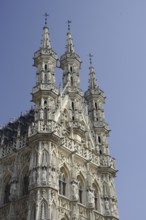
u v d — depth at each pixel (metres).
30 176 39.53
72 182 42.22
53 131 41.94
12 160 45.09
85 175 45.50
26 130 48.06
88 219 41.91
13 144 46.19
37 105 46.19
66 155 44.22
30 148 43.16
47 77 49.16
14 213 39.31
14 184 41.56
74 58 58.38
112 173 49.81
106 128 54.78
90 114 56.44
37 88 47.47
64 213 39.16
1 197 42.69
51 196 37.47
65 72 57.00
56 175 40.16
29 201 37.72
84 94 59.88
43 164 39.53
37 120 43.47
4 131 53.19
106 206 45.66
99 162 49.16
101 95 59.09
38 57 51.81
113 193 47.75
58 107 48.50
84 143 48.94
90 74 62.97
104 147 51.88
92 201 43.53
